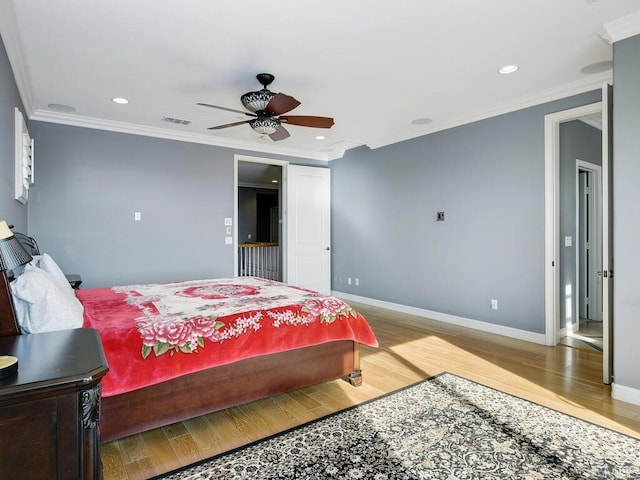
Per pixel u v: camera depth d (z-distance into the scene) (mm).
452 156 4691
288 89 3609
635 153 2484
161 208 5023
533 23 2496
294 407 2490
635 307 2500
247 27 2518
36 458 1099
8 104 2719
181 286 3461
